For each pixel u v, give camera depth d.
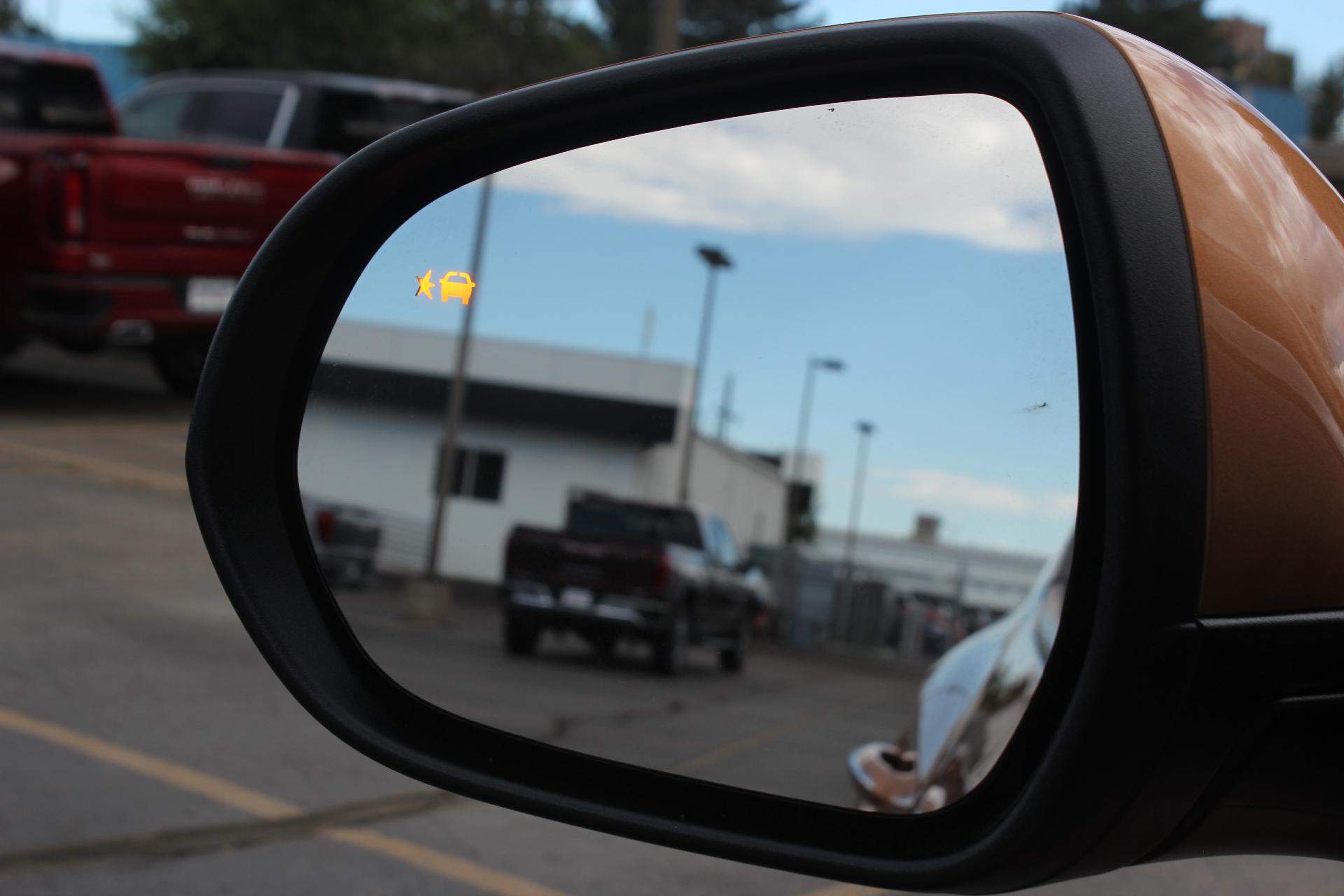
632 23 51.66
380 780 5.17
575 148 1.03
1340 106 56.88
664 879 4.18
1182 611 0.63
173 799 4.61
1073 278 0.70
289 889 3.80
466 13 54.88
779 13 51.22
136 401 16.97
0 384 17.00
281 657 0.93
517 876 4.13
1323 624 0.65
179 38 37.44
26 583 8.69
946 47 0.78
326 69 38.12
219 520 0.93
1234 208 0.71
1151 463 0.63
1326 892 4.21
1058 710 0.68
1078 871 0.69
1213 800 0.68
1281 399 0.67
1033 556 2.35
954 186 0.84
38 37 49.00
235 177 11.65
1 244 11.00
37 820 4.21
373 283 1.05
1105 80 0.71
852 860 0.74
